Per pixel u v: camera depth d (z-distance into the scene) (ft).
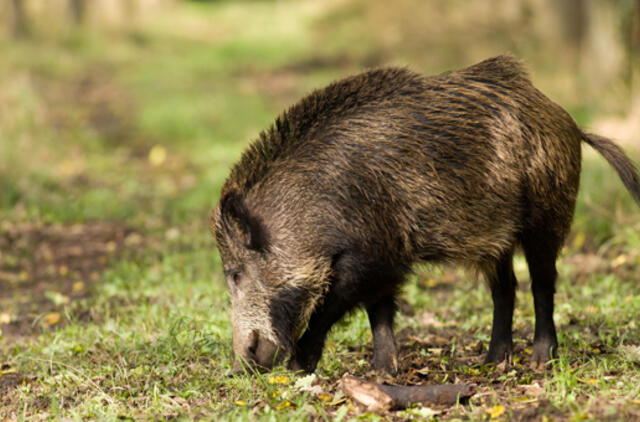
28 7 163.63
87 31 166.20
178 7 219.00
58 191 70.69
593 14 84.58
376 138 28.25
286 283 28.17
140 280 45.96
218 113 104.12
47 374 31.78
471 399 26.12
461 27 126.52
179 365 30.99
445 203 28.30
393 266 28.55
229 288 29.30
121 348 33.83
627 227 49.49
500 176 28.76
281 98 117.19
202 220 62.64
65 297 44.96
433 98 28.96
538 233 30.04
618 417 22.90
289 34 175.52
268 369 29.07
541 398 25.38
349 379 26.63
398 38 142.41
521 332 35.76
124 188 74.79
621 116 74.23
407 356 32.83
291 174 28.30
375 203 27.84
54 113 100.37
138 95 116.78
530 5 117.80
